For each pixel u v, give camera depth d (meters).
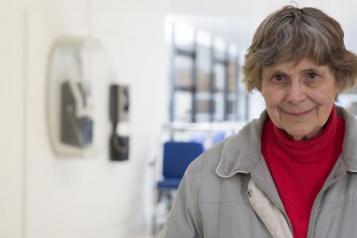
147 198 4.99
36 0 3.16
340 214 0.93
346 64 0.90
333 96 0.93
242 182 1.02
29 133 3.13
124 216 4.48
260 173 0.99
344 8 5.60
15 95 3.00
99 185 4.04
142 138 4.82
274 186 0.97
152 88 5.04
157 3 5.12
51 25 3.32
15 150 3.01
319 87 0.90
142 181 4.86
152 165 4.75
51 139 3.35
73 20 3.58
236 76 10.45
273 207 0.97
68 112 3.40
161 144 5.19
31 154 3.15
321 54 0.86
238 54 10.40
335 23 0.91
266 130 1.05
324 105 0.92
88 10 3.78
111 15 4.14
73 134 3.41
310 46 0.86
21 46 3.04
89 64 3.67
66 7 3.49
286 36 0.88
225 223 1.00
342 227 0.92
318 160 0.98
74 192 3.67
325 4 5.52
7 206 2.95
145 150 4.90
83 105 3.48
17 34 3.00
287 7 0.94
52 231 3.40
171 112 7.54
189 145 4.54
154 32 5.06
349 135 0.95
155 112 5.13
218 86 10.00
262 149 1.03
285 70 0.89
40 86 3.23
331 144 0.98
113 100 4.13
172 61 7.53
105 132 4.09
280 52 0.87
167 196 5.03
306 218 0.96
